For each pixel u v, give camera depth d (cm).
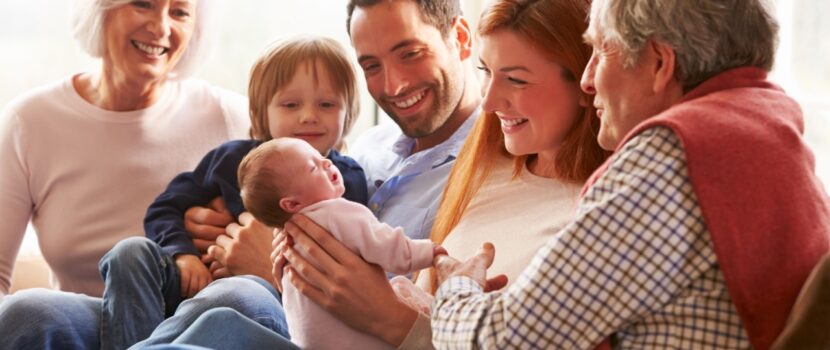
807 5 255
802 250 130
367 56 224
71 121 257
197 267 224
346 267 175
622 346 137
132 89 255
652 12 138
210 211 235
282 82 235
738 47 140
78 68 301
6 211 254
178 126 262
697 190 130
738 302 129
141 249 211
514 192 194
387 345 179
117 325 203
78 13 253
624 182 134
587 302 134
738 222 129
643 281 132
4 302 202
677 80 142
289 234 183
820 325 122
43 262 291
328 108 237
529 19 178
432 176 223
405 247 177
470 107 234
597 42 149
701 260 131
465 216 199
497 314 141
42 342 196
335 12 318
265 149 185
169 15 255
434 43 223
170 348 155
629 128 147
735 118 133
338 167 235
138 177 256
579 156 184
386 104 228
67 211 254
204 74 312
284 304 188
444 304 154
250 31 313
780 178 131
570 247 135
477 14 303
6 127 258
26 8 297
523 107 182
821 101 253
